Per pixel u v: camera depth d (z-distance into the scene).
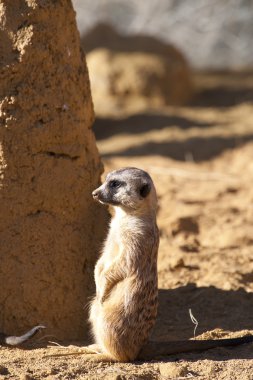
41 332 8.08
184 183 16.30
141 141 19.47
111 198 7.76
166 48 24.17
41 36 7.97
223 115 22.53
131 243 7.60
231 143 19.03
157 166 17.42
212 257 11.65
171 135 19.89
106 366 7.42
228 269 10.90
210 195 15.34
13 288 7.95
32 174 7.99
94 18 34.25
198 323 8.90
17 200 7.94
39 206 8.05
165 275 10.69
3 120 7.85
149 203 7.79
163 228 13.21
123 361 7.58
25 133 7.91
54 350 7.70
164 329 8.73
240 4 33.56
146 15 34.03
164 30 34.00
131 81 23.16
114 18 34.38
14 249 7.95
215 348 7.86
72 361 7.46
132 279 7.55
